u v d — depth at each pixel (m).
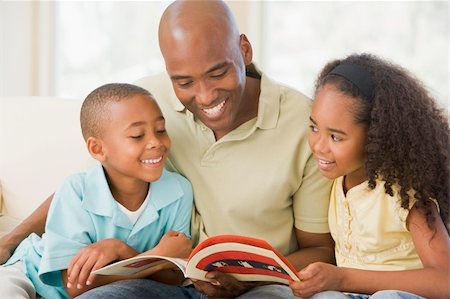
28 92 3.41
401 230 1.56
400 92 1.56
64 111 2.20
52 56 3.45
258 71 1.79
